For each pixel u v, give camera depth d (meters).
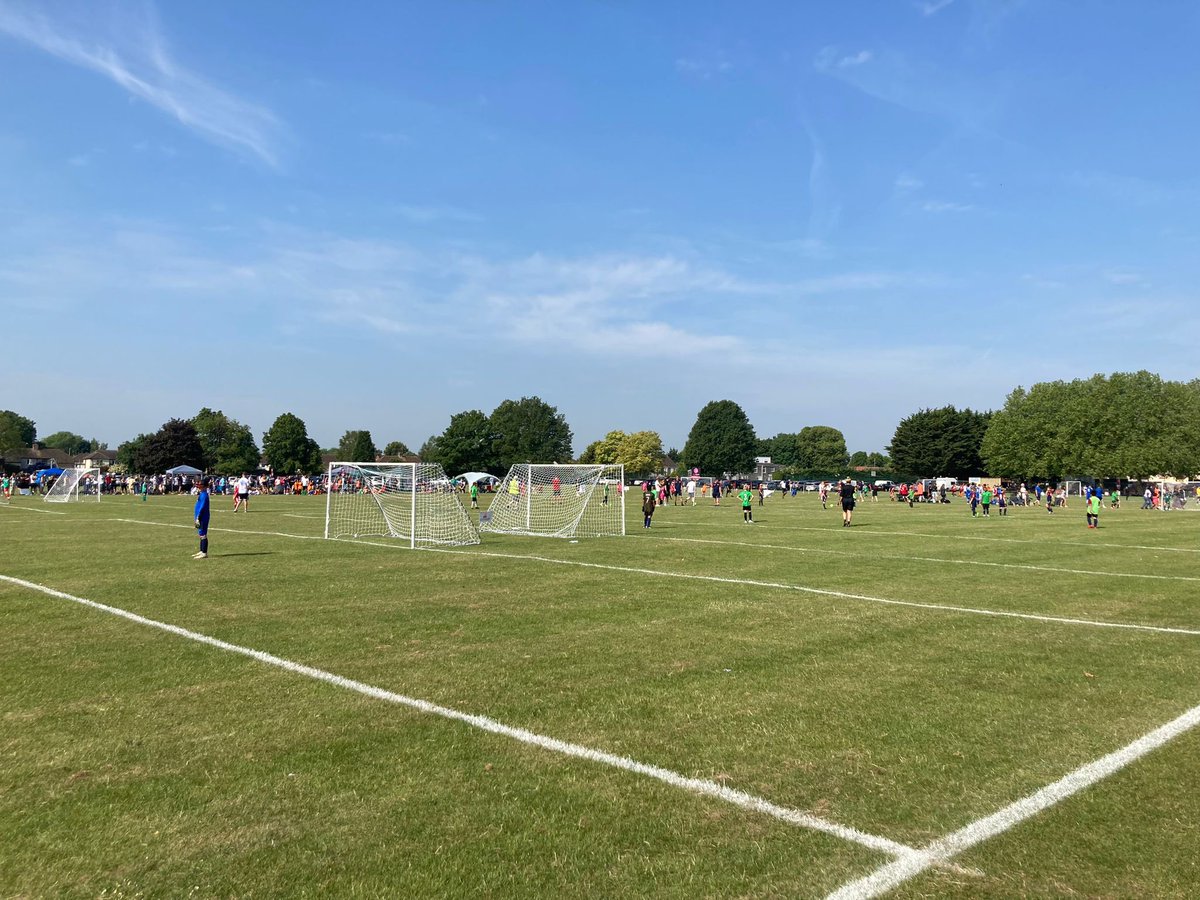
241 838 4.25
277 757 5.45
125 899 3.65
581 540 23.47
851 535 25.75
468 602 11.88
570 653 8.59
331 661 8.17
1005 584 14.19
